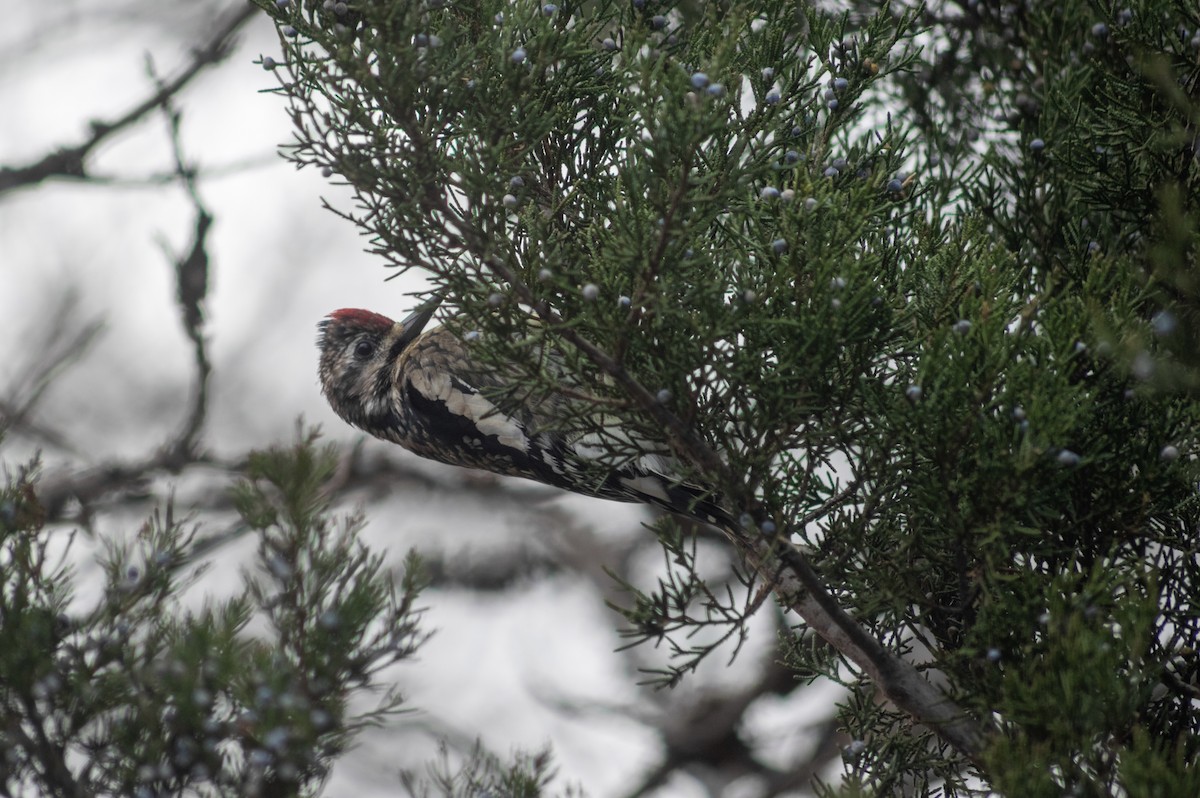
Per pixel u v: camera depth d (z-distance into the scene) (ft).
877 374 23.47
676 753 53.98
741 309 21.85
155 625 23.49
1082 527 23.18
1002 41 30.78
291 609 22.76
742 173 21.83
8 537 23.94
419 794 26.23
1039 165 27.48
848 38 30.76
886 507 23.48
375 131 22.75
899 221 25.05
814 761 52.13
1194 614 22.95
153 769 22.54
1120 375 22.06
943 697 23.15
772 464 23.76
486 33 23.47
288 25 22.68
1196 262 21.25
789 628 26.99
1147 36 24.08
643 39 21.61
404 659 23.31
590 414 23.26
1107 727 19.99
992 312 21.76
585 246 25.41
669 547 22.94
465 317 23.57
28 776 22.97
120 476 45.65
